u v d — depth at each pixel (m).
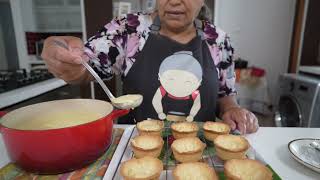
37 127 0.54
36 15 2.05
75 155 0.45
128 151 0.55
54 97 1.45
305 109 1.70
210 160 0.53
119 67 0.88
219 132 0.60
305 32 2.26
